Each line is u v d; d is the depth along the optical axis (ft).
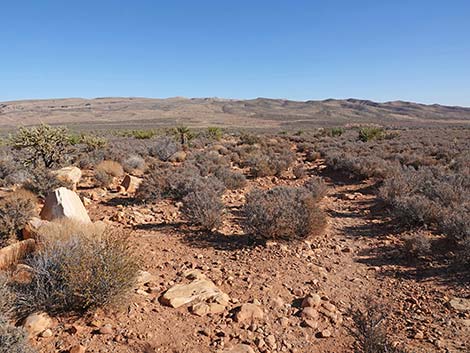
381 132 129.80
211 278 20.40
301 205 29.01
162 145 81.30
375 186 49.67
